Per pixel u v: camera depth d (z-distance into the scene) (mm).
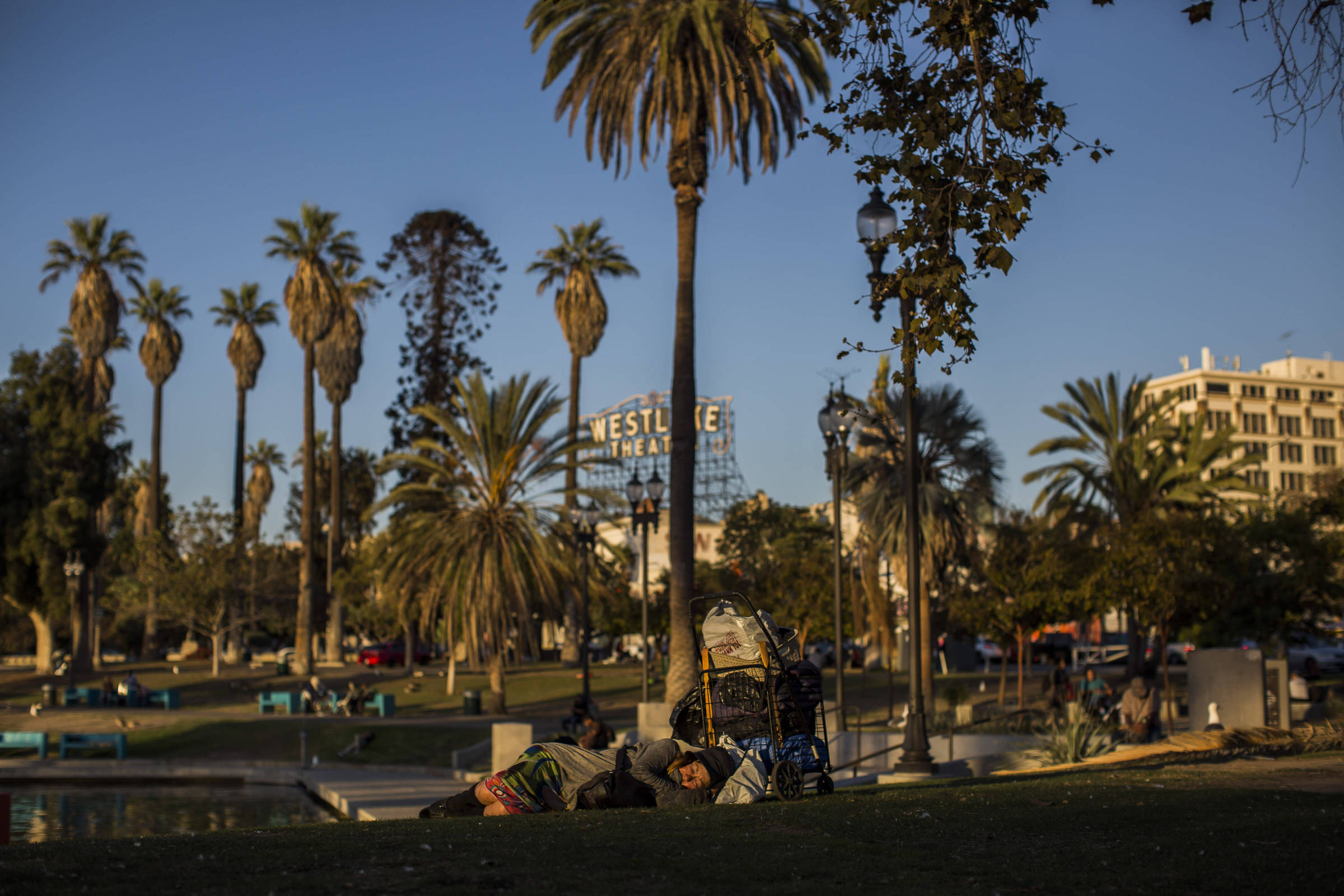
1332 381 132125
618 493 32812
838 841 5227
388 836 5383
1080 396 39688
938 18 7762
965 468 31062
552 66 27656
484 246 64062
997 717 20766
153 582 59344
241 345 76062
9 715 39219
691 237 28109
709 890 4059
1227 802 6895
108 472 55594
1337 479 50094
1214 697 16734
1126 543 26203
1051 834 5527
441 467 37375
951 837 5418
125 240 62719
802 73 26562
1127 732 17359
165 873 4238
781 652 7703
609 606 57500
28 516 52969
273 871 4316
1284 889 4203
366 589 72562
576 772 7250
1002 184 7691
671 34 25375
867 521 31703
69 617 57938
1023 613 28125
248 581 61438
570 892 3984
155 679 55094
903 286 7785
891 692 27578
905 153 7988
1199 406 124188
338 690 48312
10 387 55500
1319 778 8891
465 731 31203
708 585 65188
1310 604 34906
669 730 24328
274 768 28141
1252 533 34469
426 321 63406
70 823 20219
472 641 36156
